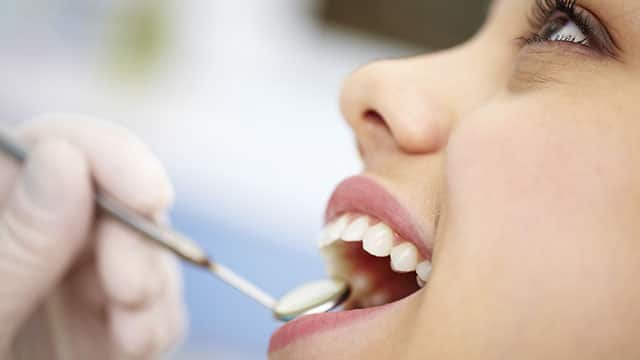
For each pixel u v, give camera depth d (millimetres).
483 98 709
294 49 2018
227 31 1989
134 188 923
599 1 579
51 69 1942
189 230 1661
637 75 569
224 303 1594
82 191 898
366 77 735
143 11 1947
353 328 662
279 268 1646
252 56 2006
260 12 2008
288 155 1810
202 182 1727
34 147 928
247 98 1970
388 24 1963
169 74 1963
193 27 1979
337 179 1763
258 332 1582
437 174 686
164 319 1002
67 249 907
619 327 526
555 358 535
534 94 608
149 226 903
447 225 591
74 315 1025
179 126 1857
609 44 585
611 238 536
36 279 904
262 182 1743
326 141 1869
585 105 576
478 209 575
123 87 1933
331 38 2012
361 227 741
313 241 1668
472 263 564
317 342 676
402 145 700
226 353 1557
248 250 1653
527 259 549
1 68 1921
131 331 954
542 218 555
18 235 894
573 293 534
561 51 615
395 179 710
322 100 1981
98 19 1965
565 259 540
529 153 576
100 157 929
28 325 1005
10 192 973
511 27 735
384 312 649
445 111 705
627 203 539
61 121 967
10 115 1812
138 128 1830
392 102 703
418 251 700
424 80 721
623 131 555
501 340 546
